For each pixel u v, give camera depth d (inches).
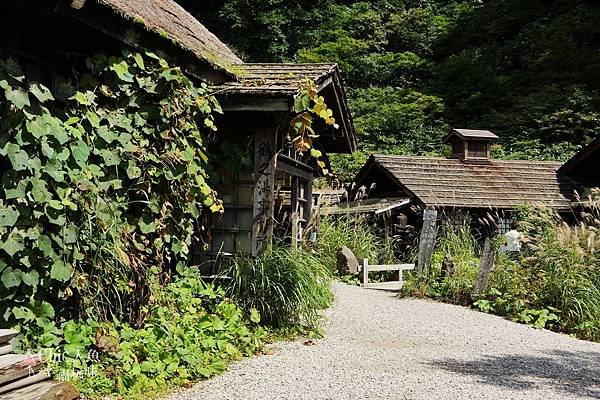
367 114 1322.6
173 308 261.7
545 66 1359.5
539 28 1449.3
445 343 326.0
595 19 1391.5
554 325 415.5
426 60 1524.4
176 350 227.5
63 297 214.7
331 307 404.8
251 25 1491.1
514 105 1286.9
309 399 207.3
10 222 192.9
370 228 683.4
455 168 796.0
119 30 223.9
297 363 255.8
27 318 199.9
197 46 283.3
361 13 1633.9
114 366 207.5
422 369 261.0
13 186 193.5
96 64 234.2
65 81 241.1
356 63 1489.9
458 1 1782.7
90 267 225.3
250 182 331.6
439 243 612.1
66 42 239.1
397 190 796.0
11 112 192.7
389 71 1494.8
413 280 502.3
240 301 297.9
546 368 279.4
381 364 265.1
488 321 404.2
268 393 211.6
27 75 221.6
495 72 1443.2
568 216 746.2
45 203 203.0
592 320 407.5
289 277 301.7
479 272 472.4
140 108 250.8
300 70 360.2
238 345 268.2
